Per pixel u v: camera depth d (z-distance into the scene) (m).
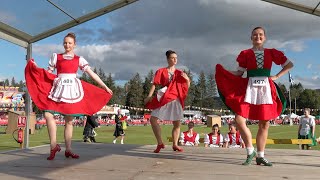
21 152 5.86
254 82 4.36
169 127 40.38
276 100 4.47
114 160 4.84
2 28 6.49
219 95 4.54
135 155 5.45
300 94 108.50
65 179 3.44
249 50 4.48
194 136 9.59
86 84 5.14
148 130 32.47
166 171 3.89
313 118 12.30
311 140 9.59
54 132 4.93
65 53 5.07
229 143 10.05
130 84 102.50
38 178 3.49
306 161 4.82
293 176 3.58
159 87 6.04
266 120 4.35
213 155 5.50
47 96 4.92
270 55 4.45
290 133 26.14
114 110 59.72
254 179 3.42
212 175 3.64
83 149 6.34
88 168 4.10
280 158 5.17
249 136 4.43
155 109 5.91
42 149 6.35
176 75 5.96
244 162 4.59
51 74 4.98
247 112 4.36
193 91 105.38
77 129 34.34
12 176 3.59
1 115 57.53
